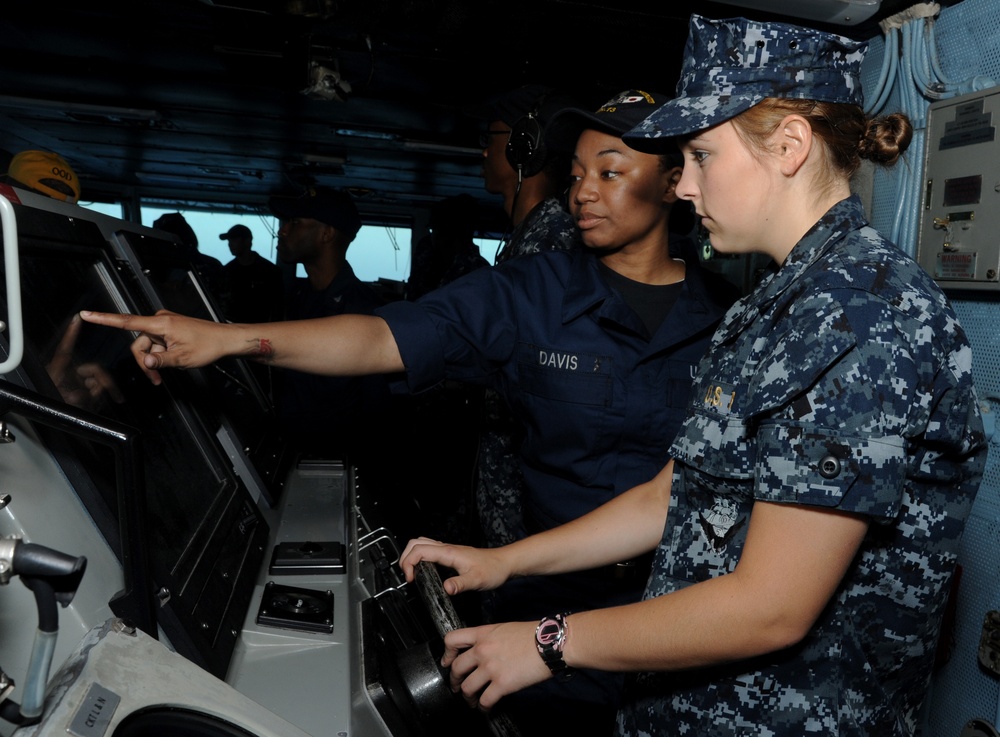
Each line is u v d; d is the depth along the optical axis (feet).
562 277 5.27
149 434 3.56
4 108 17.33
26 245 2.86
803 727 2.83
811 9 5.02
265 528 4.49
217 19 8.64
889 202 5.43
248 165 26.18
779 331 2.65
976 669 4.78
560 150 5.46
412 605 4.17
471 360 5.00
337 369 4.21
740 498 2.90
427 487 10.20
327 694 2.87
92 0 9.96
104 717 1.76
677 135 2.79
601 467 5.24
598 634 2.73
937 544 2.81
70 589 1.61
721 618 2.50
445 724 3.03
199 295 5.88
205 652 2.76
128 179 31.22
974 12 4.70
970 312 4.88
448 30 7.94
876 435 2.37
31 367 2.41
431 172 25.09
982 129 4.53
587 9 6.82
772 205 2.81
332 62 9.26
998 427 4.71
